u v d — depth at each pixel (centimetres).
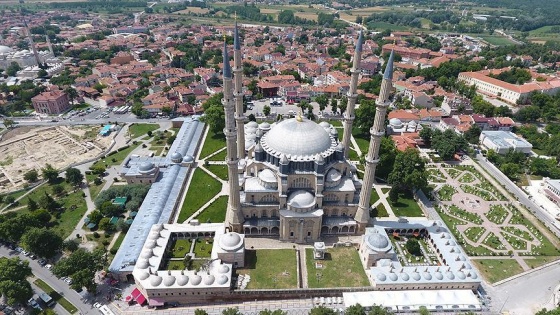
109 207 14888
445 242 13088
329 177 13338
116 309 11112
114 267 11894
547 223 14850
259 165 13662
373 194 16512
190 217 14825
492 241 13788
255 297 11506
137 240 13100
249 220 13700
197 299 11419
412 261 12762
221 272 11550
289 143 13125
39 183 17750
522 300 11412
